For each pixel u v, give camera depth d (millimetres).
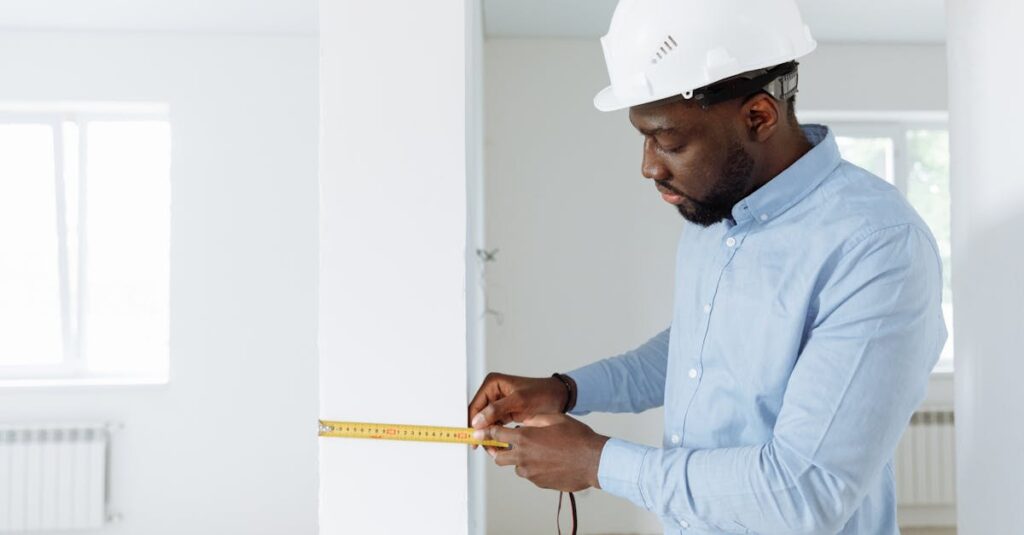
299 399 4109
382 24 1090
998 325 1672
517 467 1111
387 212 1094
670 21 1053
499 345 4309
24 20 3828
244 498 4086
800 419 1005
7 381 4070
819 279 1082
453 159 1091
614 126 4336
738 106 1062
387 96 1090
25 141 4145
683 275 1305
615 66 1120
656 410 4301
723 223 1205
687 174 1097
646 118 1079
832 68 4410
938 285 1082
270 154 4105
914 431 4469
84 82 4004
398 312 1096
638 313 4336
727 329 1177
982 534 1740
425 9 1089
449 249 1094
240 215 4094
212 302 4082
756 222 1148
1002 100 1653
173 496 4062
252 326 4098
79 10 3703
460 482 1104
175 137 4066
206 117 4078
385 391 1099
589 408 1404
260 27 3984
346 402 1099
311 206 4121
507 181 4328
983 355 1732
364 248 1096
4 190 4145
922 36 4266
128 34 4035
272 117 4105
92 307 4234
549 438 1090
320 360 1097
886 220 1055
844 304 1038
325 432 1098
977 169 1749
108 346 4242
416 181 1092
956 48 1831
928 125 4648
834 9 3824
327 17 1091
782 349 1110
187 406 4070
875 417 995
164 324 4270
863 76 4410
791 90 1097
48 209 4164
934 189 4676
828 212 1097
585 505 4328
